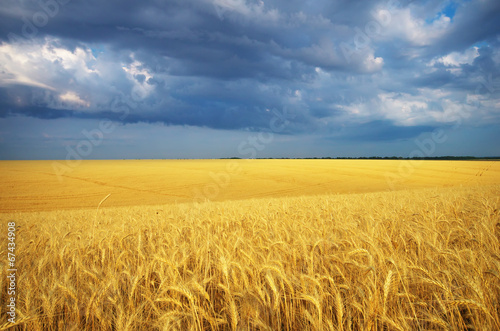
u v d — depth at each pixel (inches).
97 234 189.2
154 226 233.5
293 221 220.4
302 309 93.7
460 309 92.4
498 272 89.3
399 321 83.8
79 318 93.4
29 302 89.7
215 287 111.5
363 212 257.1
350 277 109.5
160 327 81.6
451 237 151.9
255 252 128.7
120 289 109.7
